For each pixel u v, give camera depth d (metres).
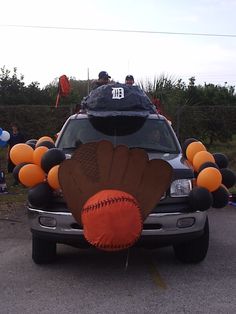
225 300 3.92
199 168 4.76
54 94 17.59
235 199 8.17
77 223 4.29
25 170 4.57
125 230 3.95
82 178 4.21
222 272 4.64
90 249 5.50
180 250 4.93
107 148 4.21
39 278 4.51
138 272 4.67
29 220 4.62
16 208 8.01
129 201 4.01
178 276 4.53
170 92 13.98
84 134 5.49
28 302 3.92
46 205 4.46
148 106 5.78
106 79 8.02
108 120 5.63
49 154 4.56
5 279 4.49
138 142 5.34
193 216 4.39
